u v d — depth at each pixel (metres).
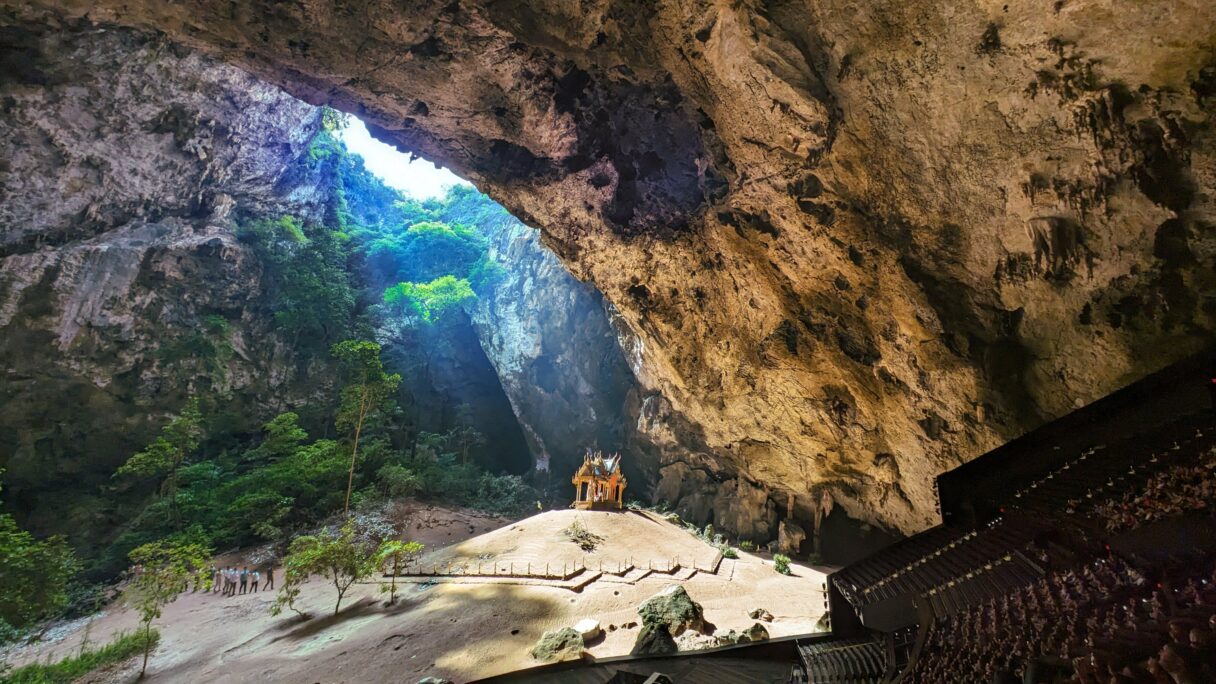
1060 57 10.17
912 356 16.56
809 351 20.72
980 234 13.47
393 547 21.34
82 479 34.81
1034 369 14.30
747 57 13.72
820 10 12.36
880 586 13.55
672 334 26.34
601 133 19.75
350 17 14.69
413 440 48.88
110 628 22.09
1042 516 11.78
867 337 18.38
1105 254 11.51
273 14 14.51
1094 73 10.01
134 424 36.53
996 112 11.63
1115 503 10.22
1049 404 14.21
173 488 33.09
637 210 21.91
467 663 14.62
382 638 16.59
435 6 14.50
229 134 39.31
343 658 15.58
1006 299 13.89
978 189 12.80
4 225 32.88
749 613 18.92
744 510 33.34
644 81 17.41
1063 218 11.78
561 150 19.89
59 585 20.17
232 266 42.06
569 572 21.55
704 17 14.01
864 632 13.89
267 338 43.41
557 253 25.91
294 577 20.05
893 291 15.86
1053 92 10.59
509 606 18.34
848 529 29.89
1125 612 7.18
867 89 13.03
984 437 15.63
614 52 16.03
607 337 46.50
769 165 16.38
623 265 24.34
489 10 14.59
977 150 12.34
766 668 12.86
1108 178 10.70
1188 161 9.87
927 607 11.39
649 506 41.03
